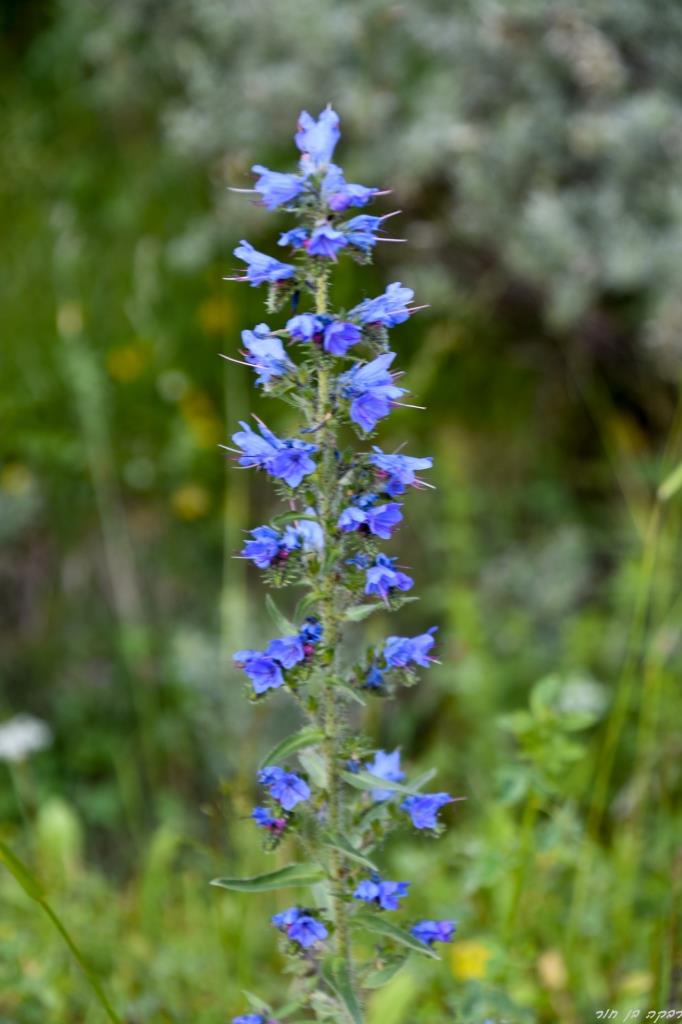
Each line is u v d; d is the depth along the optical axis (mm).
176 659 1282
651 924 916
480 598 1315
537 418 1434
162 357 1454
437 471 1390
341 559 716
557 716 870
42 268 1539
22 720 1284
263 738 1221
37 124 1674
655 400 1395
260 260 708
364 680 732
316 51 1396
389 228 1429
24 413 1447
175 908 1046
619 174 1303
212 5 1466
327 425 704
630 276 1251
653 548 956
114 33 1589
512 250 1314
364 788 724
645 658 1154
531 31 1313
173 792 1277
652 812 1030
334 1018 740
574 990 907
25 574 1429
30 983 893
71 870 1055
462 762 1175
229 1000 919
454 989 899
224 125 1440
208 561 1399
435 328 1387
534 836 871
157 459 1430
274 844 731
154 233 1543
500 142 1330
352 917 729
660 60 1318
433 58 1400
